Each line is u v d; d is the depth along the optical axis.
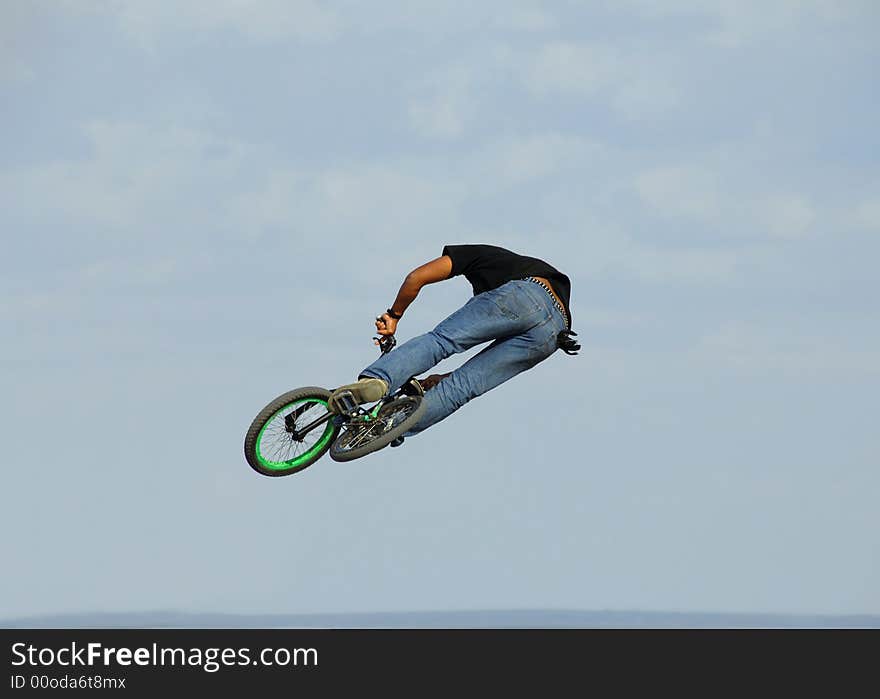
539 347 31.55
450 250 31.86
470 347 31.05
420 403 30.52
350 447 29.62
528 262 31.81
